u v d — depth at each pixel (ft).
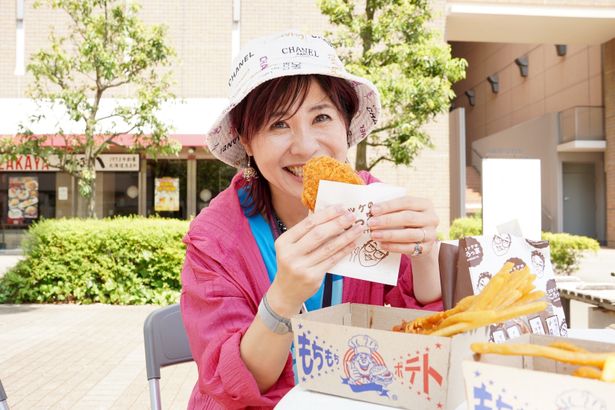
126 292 25.36
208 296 4.55
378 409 3.43
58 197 47.37
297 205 5.32
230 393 4.06
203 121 42.68
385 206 3.91
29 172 47.39
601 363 2.56
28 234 26.17
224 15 42.73
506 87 81.87
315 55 4.83
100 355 17.03
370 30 25.52
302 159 4.76
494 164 14.01
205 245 4.84
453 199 44.98
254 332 3.98
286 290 3.77
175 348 6.56
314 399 3.63
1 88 42.55
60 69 29.25
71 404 12.94
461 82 99.55
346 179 4.22
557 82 69.77
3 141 29.37
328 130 4.88
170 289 25.72
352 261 3.99
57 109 41.83
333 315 4.33
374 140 28.99
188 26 42.70
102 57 27.86
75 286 25.35
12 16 42.80
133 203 45.80
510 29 47.67
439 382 3.25
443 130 41.29
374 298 5.36
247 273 4.94
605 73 61.87
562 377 2.53
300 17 42.42
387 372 3.44
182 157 45.70
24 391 13.82
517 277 3.60
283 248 3.70
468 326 3.25
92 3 28.71
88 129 30.01
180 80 42.60
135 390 13.91
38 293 25.40
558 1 44.34
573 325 18.07
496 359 3.03
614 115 60.95
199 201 45.78
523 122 75.05
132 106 33.96
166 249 25.29
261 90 4.69
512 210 14.05
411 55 25.05
